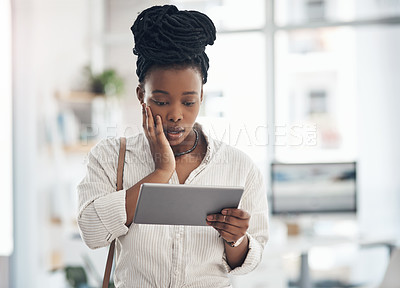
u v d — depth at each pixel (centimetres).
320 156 495
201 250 141
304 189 379
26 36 474
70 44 501
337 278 464
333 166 380
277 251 342
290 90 520
